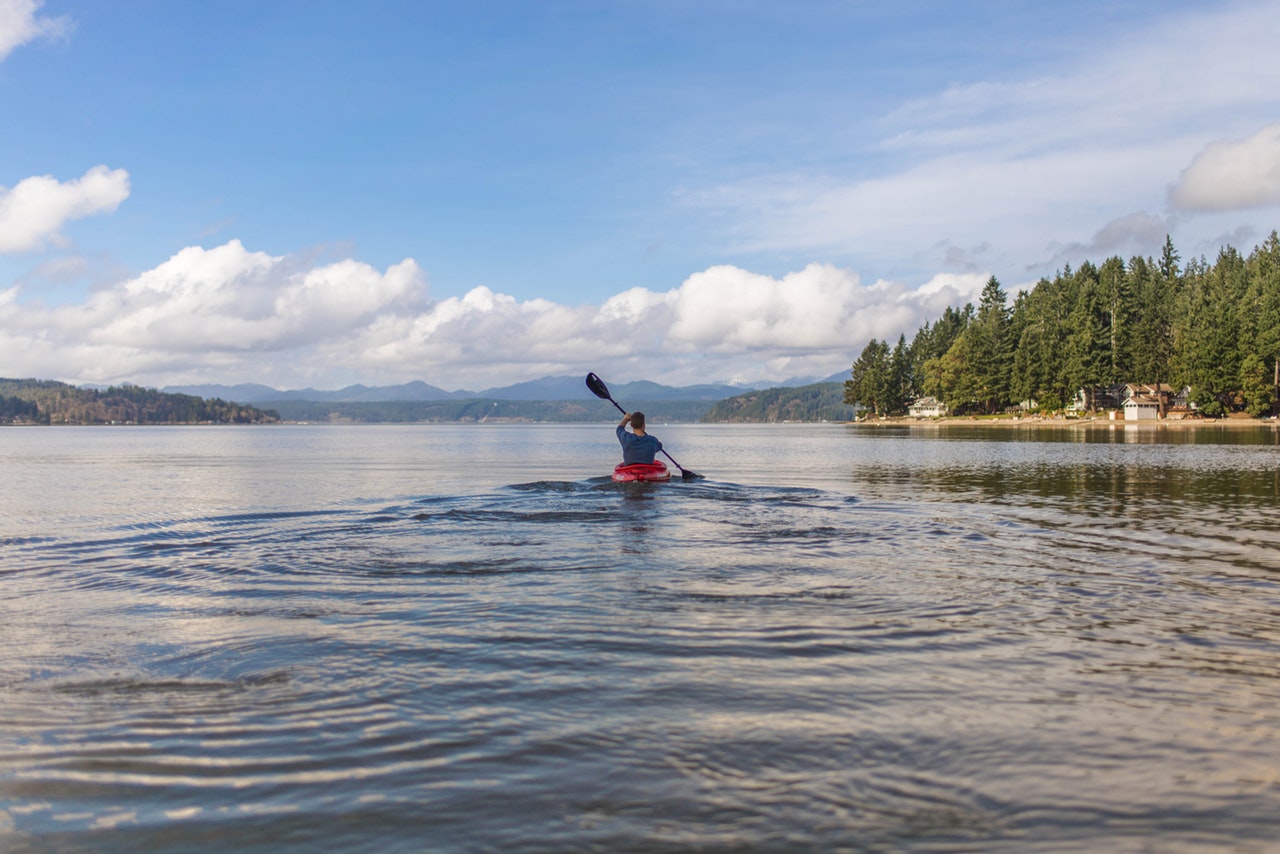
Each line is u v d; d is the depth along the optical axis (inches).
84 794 95.6
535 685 132.3
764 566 244.5
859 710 120.8
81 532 350.9
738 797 93.7
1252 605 193.9
